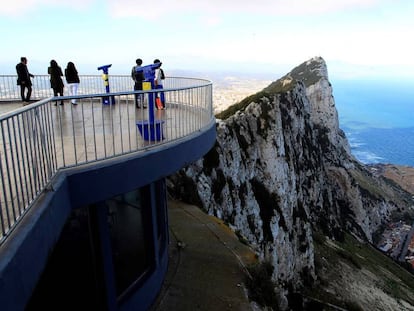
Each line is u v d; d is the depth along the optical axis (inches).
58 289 312.3
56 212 219.3
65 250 311.4
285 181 1691.7
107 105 591.2
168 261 529.3
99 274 335.9
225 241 611.2
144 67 468.4
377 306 1663.4
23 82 606.5
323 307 1385.3
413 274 2938.0
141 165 292.4
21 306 159.9
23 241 166.6
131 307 383.2
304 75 4097.0
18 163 188.9
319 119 3796.8
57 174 242.8
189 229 649.6
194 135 374.3
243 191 1397.6
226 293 467.8
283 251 1513.3
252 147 1588.3
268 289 530.6
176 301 443.5
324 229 2507.4
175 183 851.4
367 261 2422.5
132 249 394.9
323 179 2888.8
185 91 424.2
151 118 335.3
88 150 313.9
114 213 358.6
